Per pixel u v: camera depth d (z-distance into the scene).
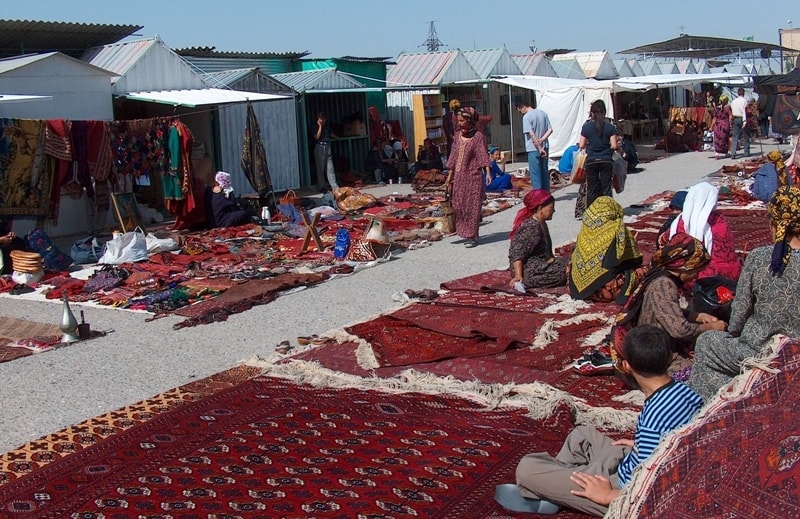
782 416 3.34
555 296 8.12
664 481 3.40
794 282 4.60
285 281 9.70
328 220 14.65
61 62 14.43
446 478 4.62
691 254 5.45
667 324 5.40
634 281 7.34
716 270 7.10
